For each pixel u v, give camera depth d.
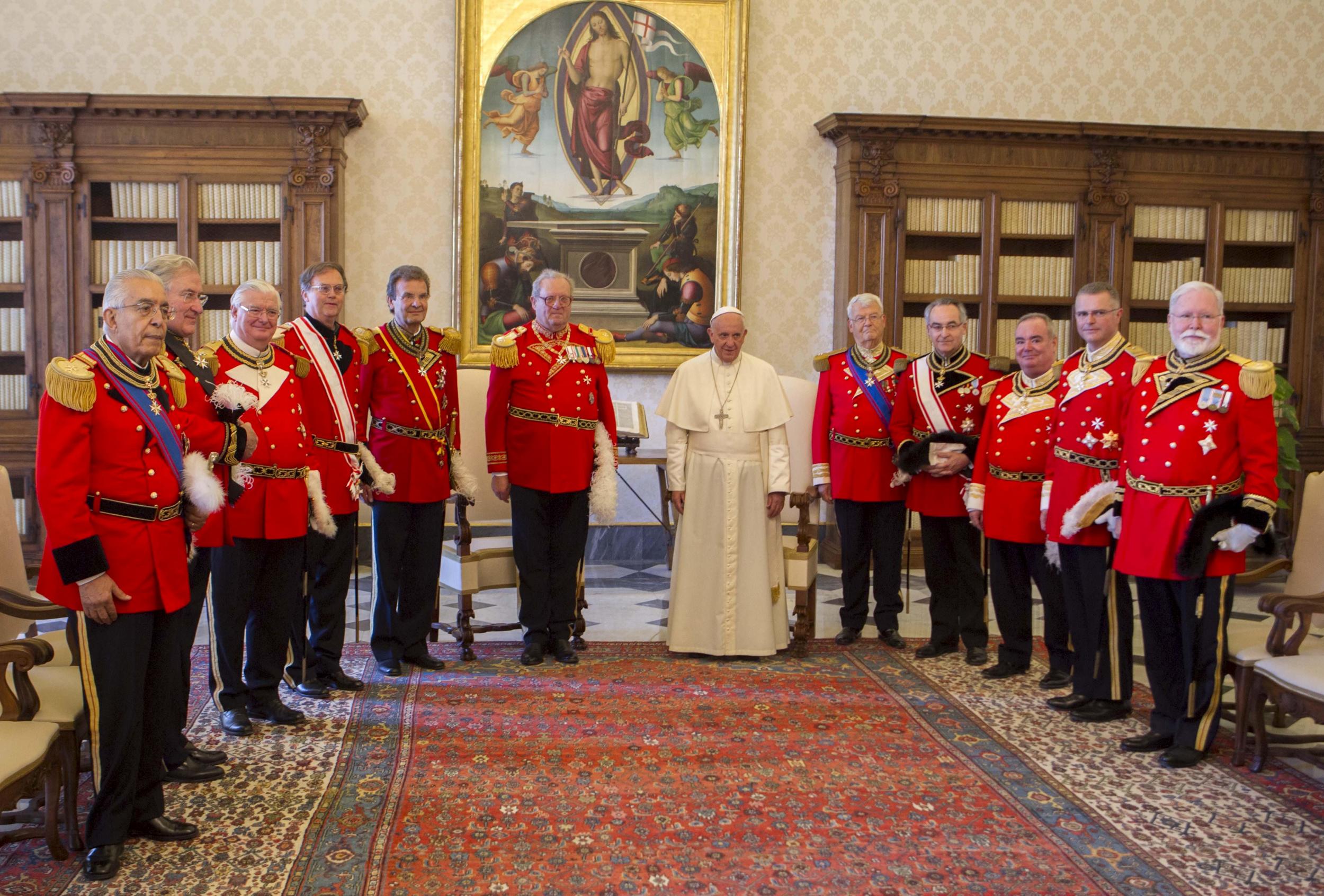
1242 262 7.63
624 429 5.59
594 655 4.72
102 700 2.56
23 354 6.72
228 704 3.63
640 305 7.30
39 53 6.85
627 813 3.00
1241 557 3.35
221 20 6.95
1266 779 3.31
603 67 7.18
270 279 6.79
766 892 2.55
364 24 7.06
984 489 4.37
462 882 2.58
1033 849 2.79
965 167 7.11
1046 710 3.98
